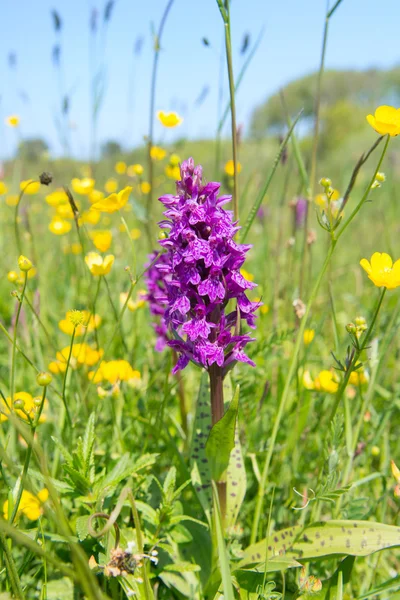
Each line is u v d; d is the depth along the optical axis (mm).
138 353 593
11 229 891
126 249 826
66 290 684
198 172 349
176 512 396
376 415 487
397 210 1034
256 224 983
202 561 395
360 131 4680
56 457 433
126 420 477
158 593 390
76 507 404
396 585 345
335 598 349
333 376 443
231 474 393
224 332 354
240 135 532
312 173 477
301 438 468
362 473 454
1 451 268
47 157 790
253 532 389
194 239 344
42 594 346
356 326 368
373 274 355
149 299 500
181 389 482
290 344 572
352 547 339
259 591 351
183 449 461
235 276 353
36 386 527
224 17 395
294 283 650
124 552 312
